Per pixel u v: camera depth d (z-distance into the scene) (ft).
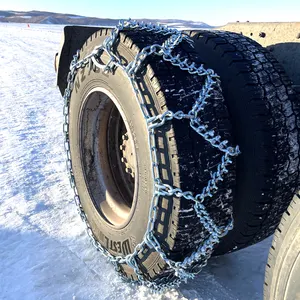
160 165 5.82
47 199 11.62
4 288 7.73
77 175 8.70
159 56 6.02
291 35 6.88
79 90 8.00
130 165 8.04
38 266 8.34
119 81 6.52
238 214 6.36
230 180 6.03
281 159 6.06
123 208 8.09
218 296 7.27
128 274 7.39
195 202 5.71
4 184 12.75
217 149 5.82
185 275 6.25
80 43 9.80
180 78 5.88
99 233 8.03
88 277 7.97
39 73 38.55
